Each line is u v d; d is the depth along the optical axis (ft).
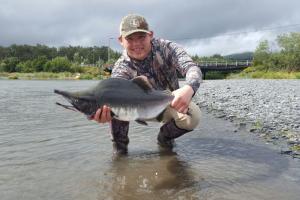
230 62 72.64
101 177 4.61
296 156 5.38
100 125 8.42
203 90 20.31
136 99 4.29
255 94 15.58
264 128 7.33
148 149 6.01
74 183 4.41
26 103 14.92
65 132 7.59
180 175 4.66
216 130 7.46
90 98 4.17
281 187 4.17
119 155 5.66
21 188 4.27
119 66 5.32
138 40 4.89
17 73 108.37
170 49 5.22
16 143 6.56
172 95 4.42
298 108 10.09
